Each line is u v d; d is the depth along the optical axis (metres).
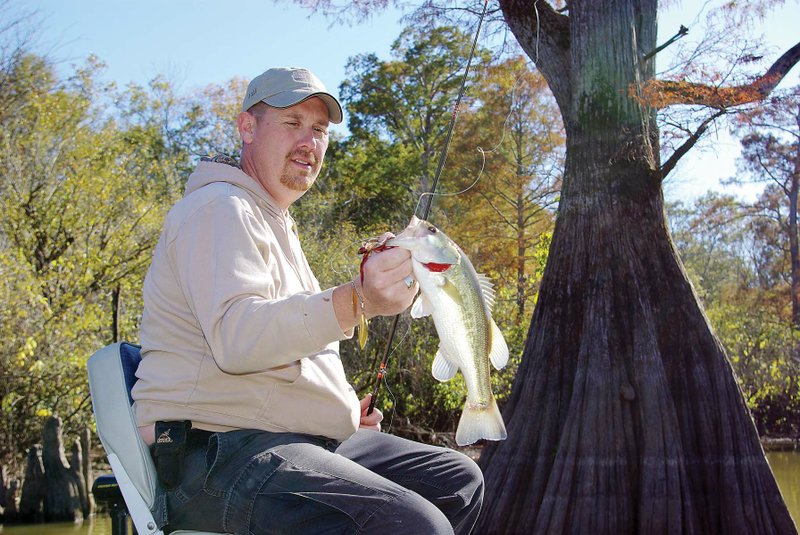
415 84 33.84
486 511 8.12
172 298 2.37
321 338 2.10
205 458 2.27
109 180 17.55
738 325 20.66
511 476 8.20
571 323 8.48
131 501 2.33
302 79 2.72
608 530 7.69
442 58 32.41
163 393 2.34
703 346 8.16
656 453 7.76
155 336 2.40
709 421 7.90
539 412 8.36
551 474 7.97
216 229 2.28
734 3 8.31
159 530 2.29
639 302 8.24
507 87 12.55
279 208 2.69
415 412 17.02
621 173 8.52
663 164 8.55
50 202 16.77
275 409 2.33
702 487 7.77
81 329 14.46
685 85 8.16
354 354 16.28
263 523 2.17
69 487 11.84
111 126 24.61
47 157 18.52
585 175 8.66
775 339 20.30
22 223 16.45
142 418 2.38
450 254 2.38
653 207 8.53
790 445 18.67
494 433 2.47
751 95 8.00
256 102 2.74
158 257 2.43
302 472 2.18
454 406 16.45
